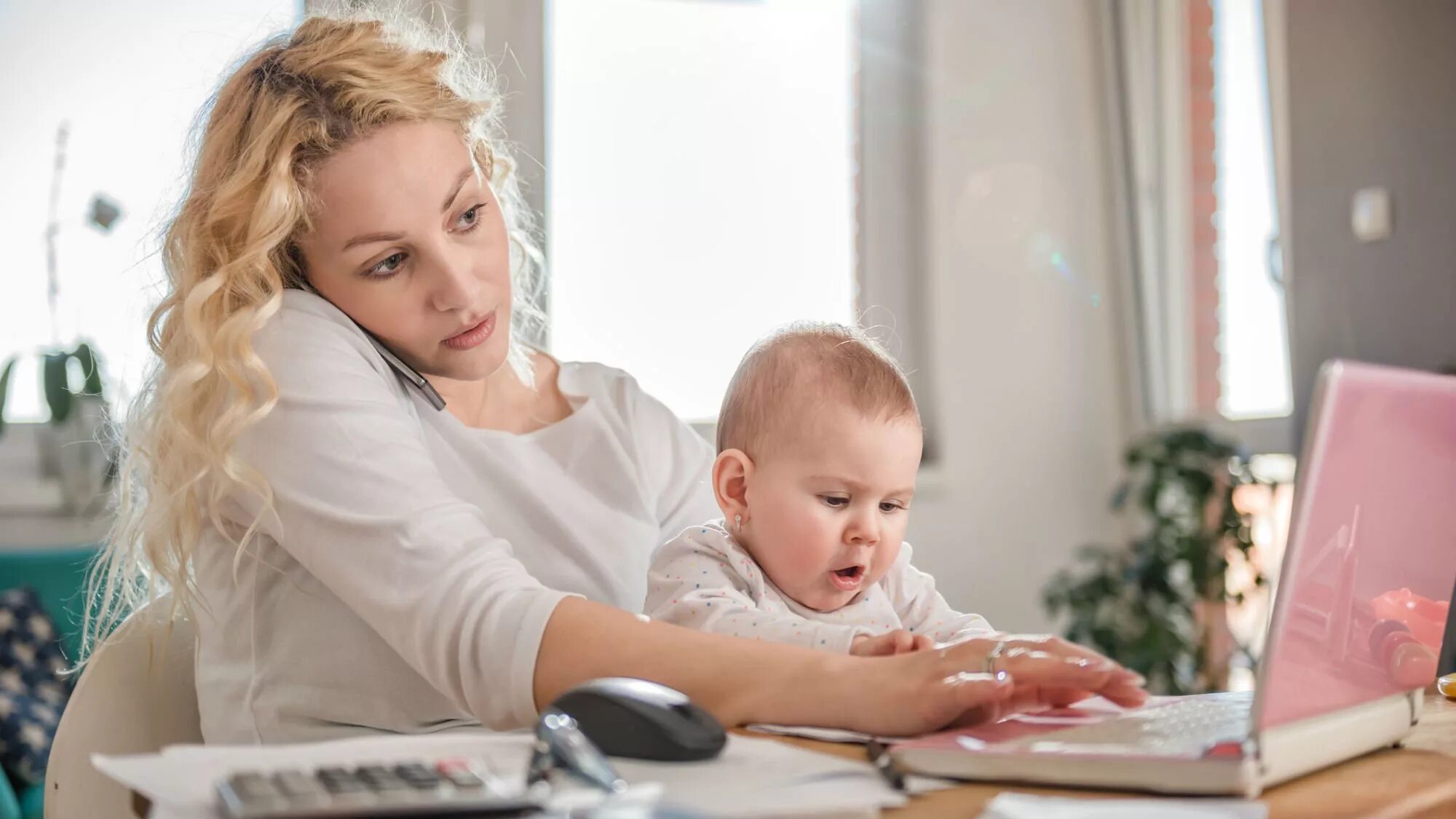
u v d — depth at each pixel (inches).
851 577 42.2
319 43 44.9
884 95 151.9
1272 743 25.5
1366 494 27.1
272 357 41.2
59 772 40.8
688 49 144.0
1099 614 144.6
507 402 53.7
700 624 38.9
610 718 28.2
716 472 43.4
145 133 129.0
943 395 151.5
